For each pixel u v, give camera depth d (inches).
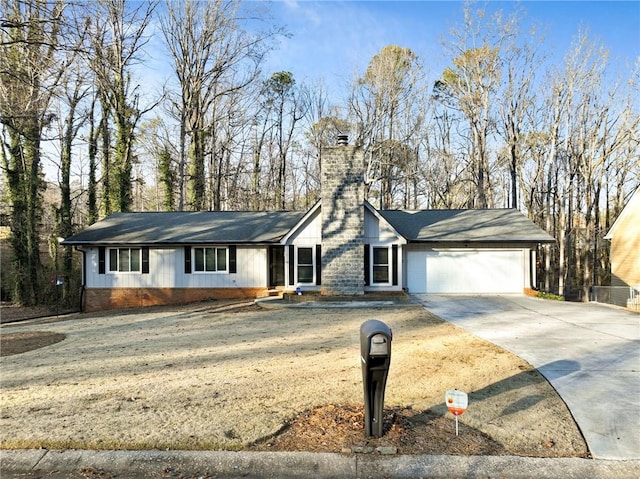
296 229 660.7
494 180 1405.0
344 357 292.2
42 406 203.6
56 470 146.9
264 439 165.0
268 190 1454.2
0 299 866.8
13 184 821.2
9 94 588.1
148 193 1868.8
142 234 721.6
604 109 1095.6
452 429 174.1
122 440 164.6
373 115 1247.5
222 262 707.4
